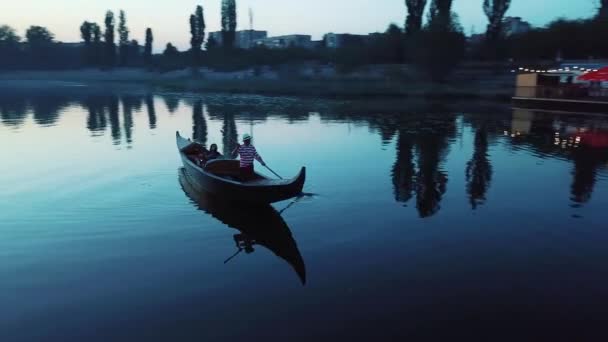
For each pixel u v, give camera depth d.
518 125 27.25
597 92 33.16
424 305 6.65
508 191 12.83
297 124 28.70
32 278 7.55
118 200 11.91
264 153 18.92
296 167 16.14
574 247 8.80
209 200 11.92
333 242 9.14
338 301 6.79
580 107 33.28
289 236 9.50
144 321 6.26
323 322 6.20
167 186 13.27
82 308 6.62
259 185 10.54
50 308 6.62
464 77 56.81
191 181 13.51
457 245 8.95
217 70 89.38
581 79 33.72
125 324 6.18
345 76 65.88
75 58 129.38
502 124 27.83
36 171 15.24
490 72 57.38
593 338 5.83
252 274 7.72
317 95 54.91
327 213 10.97
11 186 13.32
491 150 19.30
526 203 11.67
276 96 55.34
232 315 6.41
